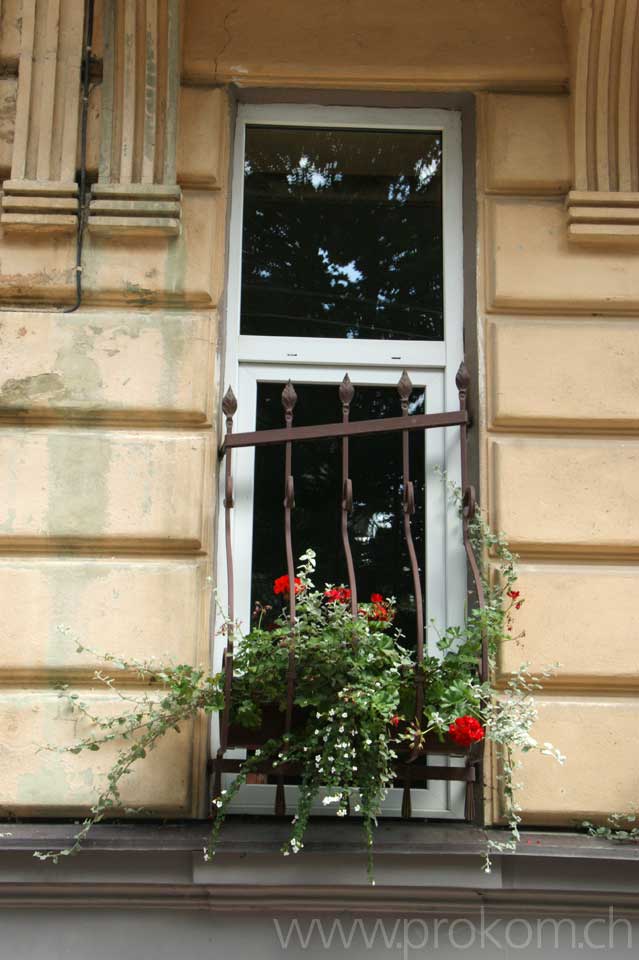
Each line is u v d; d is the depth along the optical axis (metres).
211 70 4.29
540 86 4.32
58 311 3.98
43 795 3.63
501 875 3.54
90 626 3.75
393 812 3.84
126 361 3.94
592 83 4.24
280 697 3.49
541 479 3.92
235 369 4.19
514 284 4.09
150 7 4.15
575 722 3.75
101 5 4.25
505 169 4.21
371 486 4.15
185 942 3.54
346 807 3.41
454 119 4.44
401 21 4.38
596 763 3.72
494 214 4.17
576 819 3.70
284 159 4.45
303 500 4.12
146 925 3.55
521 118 4.27
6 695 3.70
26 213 4.03
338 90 4.36
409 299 4.34
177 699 3.53
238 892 3.52
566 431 3.99
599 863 3.56
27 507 3.81
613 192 4.14
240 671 3.56
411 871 3.52
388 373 4.23
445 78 4.32
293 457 4.16
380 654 3.47
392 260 4.38
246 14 4.35
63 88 4.16
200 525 3.83
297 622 3.54
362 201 4.44
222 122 4.25
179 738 3.69
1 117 4.16
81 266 4.02
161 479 3.86
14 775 3.64
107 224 4.02
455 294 4.29
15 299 4.01
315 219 4.41
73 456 3.86
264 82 4.32
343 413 3.68
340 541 4.09
